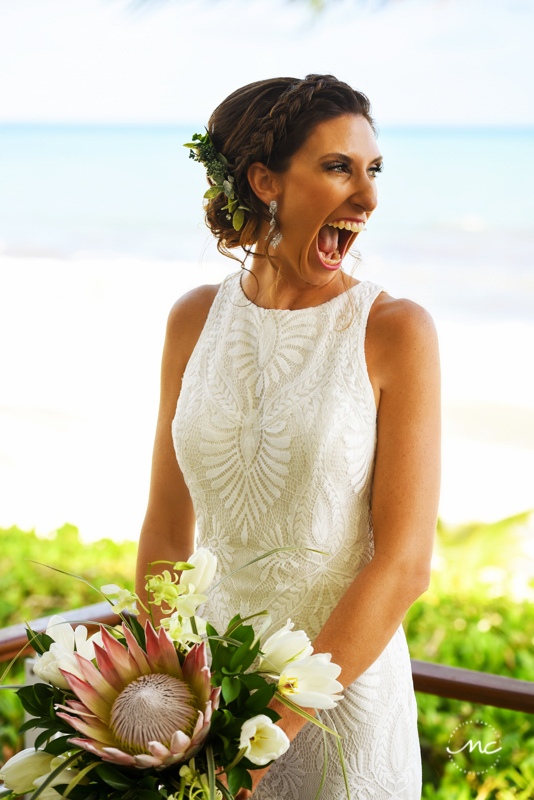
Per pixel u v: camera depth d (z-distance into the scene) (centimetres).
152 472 179
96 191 2903
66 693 111
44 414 1166
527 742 290
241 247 172
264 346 161
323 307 160
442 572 537
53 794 104
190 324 179
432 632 437
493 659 397
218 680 110
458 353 1430
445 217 2395
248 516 155
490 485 870
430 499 144
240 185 165
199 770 103
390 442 146
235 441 157
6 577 528
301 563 151
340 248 160
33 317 1717
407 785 159
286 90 157
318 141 148
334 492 148
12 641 207
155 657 109
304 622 152
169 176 2986
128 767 102
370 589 138
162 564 169
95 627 219
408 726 160
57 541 615
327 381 152
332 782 149
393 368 147
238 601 157
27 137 3200
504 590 509
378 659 153
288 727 130
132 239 2434
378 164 155
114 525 752
